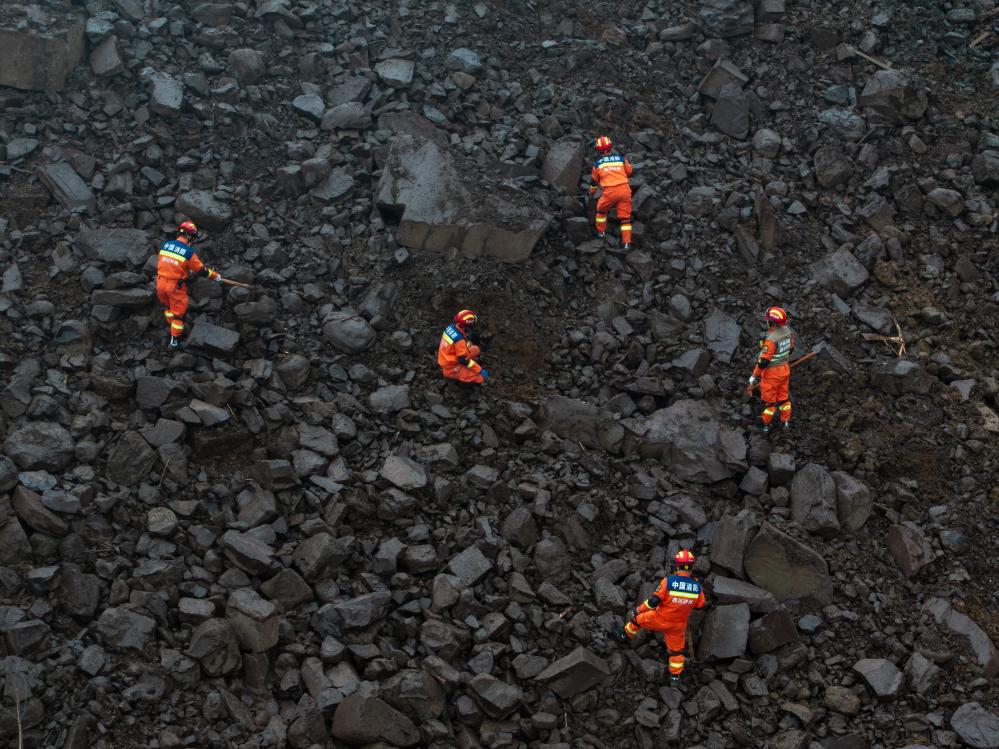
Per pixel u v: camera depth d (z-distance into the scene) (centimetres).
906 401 1380
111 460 1155
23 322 1281
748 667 1109
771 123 1720
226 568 1112
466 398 1332
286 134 1574
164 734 957
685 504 1249
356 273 1436
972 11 1875
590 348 1399
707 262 1510
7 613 993
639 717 1059
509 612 1118
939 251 1558
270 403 1268
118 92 1550
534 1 1856
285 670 1050
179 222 1432
